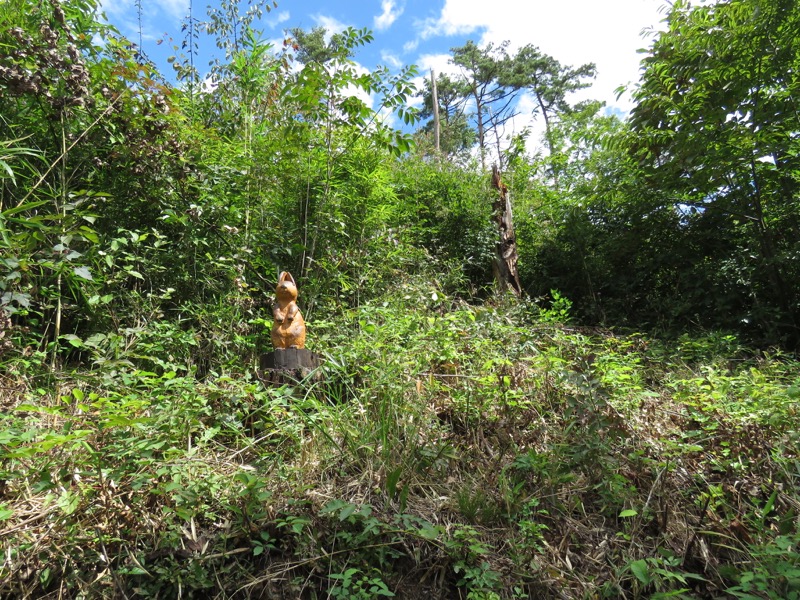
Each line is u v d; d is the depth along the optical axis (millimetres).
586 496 2562
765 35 5043
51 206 3605
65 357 3602
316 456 2643
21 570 1907
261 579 1981
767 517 2338
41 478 1911
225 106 5836
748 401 3215
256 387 2744
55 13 3619
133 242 3666
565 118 9664
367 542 2119
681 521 2404
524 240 8086
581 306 6898
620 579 2105
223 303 4047
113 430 2234
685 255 6383
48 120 3672
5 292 2625
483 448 2867
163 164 4027
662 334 5711
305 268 4703
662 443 2805
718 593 2072
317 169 4996
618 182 6941
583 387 2703
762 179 5629
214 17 6641
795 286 5566
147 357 3053
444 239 7352
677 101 5832
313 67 4434
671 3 6031
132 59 4285
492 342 3857
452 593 2053
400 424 2857
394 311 4434
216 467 2504
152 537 2061
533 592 2053
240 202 4641
